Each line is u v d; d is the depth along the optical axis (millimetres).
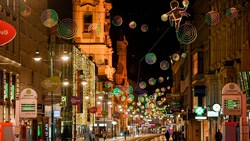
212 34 59438
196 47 68500
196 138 72938
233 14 37094
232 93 27641
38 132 57625
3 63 43312
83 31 116688
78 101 54312
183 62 96125
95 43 116125
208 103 59125
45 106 52625
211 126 60344
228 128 28281
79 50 85625
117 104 135875
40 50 62000
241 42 43469
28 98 31859
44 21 37188
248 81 38594
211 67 58844
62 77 75750
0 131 28250
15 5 50500
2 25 23438
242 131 27406
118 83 158250
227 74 47469
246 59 37531
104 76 117625
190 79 77375
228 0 49062
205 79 63938
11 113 49281
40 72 62250
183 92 97625
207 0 64000
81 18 116812
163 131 175500
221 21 53219
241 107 27562
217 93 55938
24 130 32875
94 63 107500
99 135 71188
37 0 60188
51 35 68562
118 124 134750
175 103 101812
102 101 105188
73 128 75875
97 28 114562
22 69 53781
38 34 61031
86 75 92000
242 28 42781
